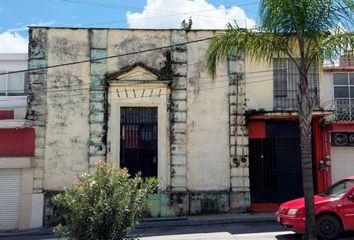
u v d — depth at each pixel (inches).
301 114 476.4
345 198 492.1
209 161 777.6
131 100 783.1
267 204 781.9
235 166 776.3
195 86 791.1
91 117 779.4
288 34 477.1
